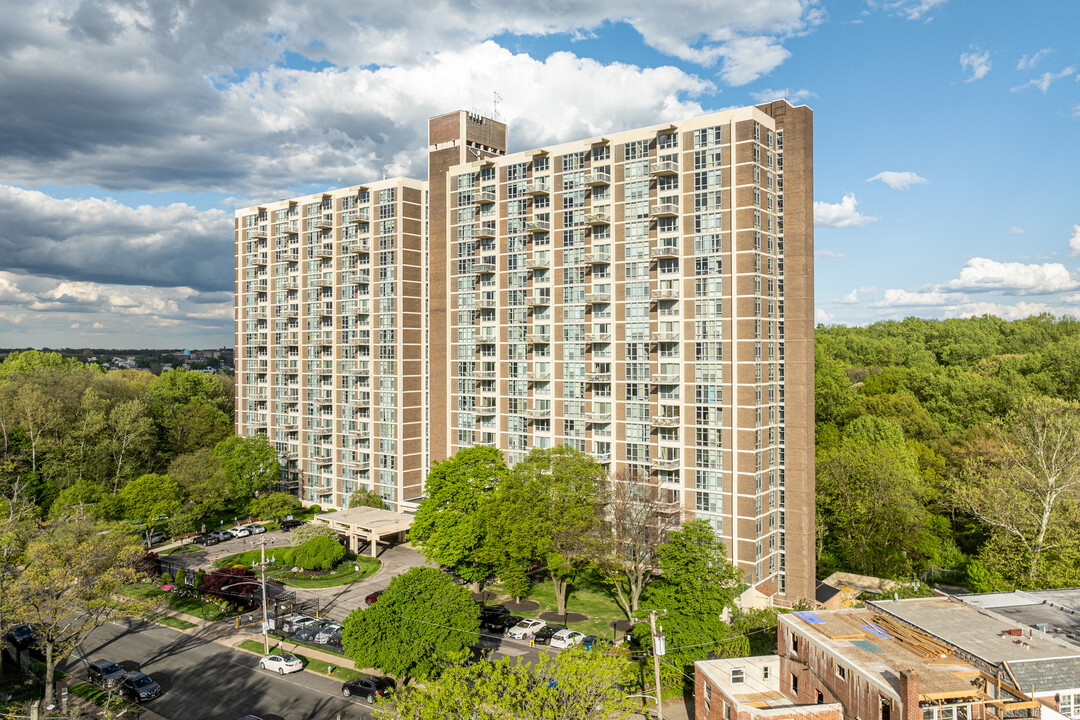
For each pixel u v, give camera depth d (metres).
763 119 69.94
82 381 114.31
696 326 72.25
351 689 49.66
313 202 110.69
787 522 70.25
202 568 79.69
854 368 156.25
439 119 100.12
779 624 45.12
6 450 94.44
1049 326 152.50
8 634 58.97
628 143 77.69
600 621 63.34
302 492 112.50
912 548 76.19
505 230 89.25
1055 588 56.66
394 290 99.31
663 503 70.19
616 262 78.69
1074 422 67.25
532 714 31.39
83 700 49.62
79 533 58.75
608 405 79.56
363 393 103.75
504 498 68.56
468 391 93.50
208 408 123.25
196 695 50.09
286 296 116.12
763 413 69.25
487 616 63.06
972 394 112.31
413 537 72.62
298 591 72.25
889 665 36.66
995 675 36.59
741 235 68.75
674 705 48.25
